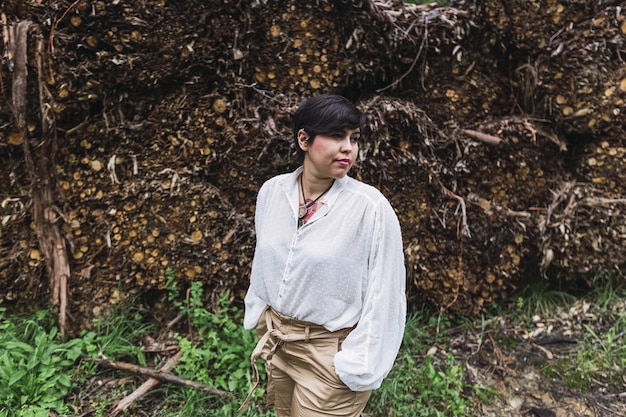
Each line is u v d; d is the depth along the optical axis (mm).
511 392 2285
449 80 2689
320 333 1392
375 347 1285
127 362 2377
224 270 2512
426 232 2643
